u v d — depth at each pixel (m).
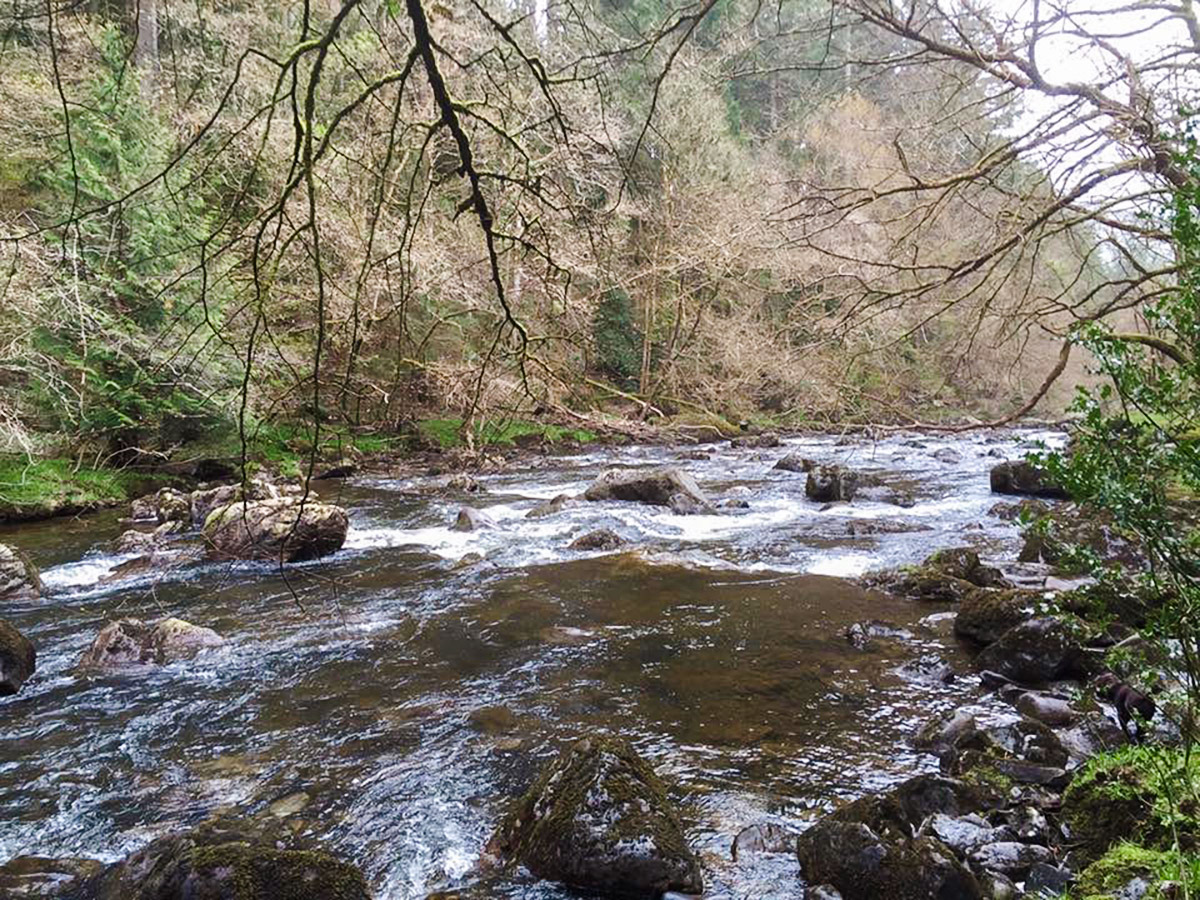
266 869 3.59
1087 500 2.52
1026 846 3.79
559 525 12.27
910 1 5.46
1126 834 3.67
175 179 8.68
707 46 7.05
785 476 17.02
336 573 9.67
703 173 12.08
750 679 6.36
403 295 3.52
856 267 7.43
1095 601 2.97
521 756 5.18
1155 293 4.66
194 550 10.32
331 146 3.28
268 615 8.13
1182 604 2.57
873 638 7.26
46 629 7.82
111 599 8.75
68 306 10.32
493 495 14.94
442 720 5.73
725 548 10.84
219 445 15.09
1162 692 3.41
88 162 10.62
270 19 10.30
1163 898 2.91
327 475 15.84
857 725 5.52
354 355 3.34
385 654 7.04
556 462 18.78
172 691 6.32
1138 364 2.50
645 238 9.59
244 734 5.58
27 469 13.42
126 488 14.40
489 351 3.77
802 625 7.63
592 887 3.77
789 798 4.57
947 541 10.97
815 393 7.80
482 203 2.82
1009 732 4.95
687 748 5.21
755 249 7.31
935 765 4.94
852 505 13.71
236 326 8.05
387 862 4.09
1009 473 14.59
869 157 8.59
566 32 4.30
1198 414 2.36
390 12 2.50
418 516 13.05
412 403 7.52
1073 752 4.83
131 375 12.94
